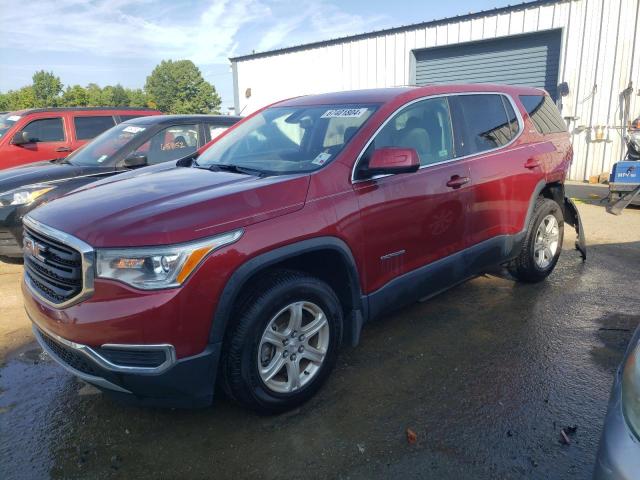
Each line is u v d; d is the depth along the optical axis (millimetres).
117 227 2457
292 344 2893
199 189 2898
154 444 2744
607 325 4066
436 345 3770
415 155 3064
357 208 3061
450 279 3826
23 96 92938
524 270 4797
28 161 8617
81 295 2443
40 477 2523
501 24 12695
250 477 2486
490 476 2459
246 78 18641
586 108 11766
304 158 3279
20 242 5344
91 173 5648
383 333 3973
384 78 15156
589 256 5934
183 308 2408
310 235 2805
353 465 2551
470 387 3215
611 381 3262
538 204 4766
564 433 2734
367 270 3176
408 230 3391
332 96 3988
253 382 2717
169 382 2475
